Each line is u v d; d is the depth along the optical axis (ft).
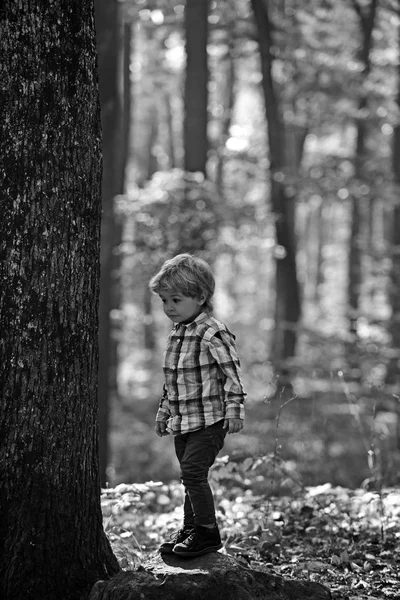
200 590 13.05
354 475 37.83
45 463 13.79
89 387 14.40
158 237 46.42
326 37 73.82
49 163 13.70
